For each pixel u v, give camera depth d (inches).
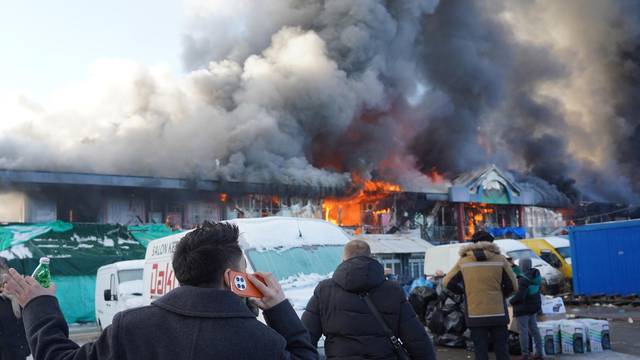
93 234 812.6
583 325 409.1
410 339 161.3
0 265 159.5
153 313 76.6
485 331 262.1
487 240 277.4
